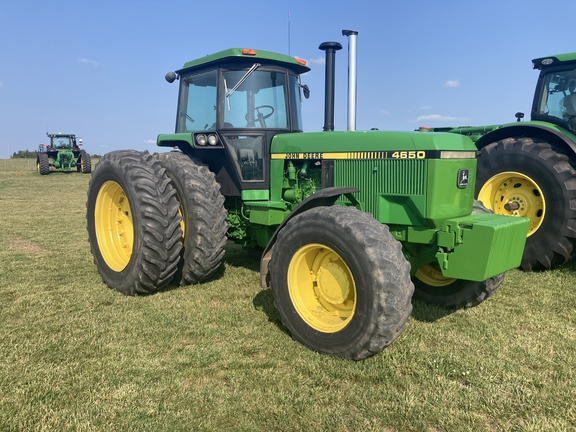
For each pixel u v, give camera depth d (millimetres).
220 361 3139
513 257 3412
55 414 2531
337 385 2867
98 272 5066
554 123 5805
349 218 3160
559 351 3291
